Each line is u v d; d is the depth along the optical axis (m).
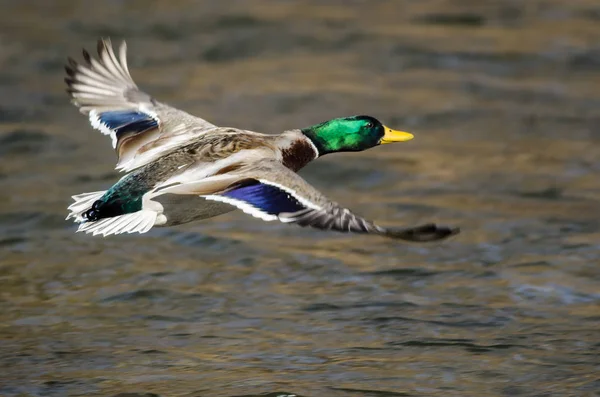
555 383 10.41
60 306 12.20
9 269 13.12
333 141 10.09
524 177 15.81
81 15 22.53
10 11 22.78
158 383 10.45
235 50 20.75
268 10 22.91
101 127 10.00
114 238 14.06
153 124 9.90
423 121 17.83
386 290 12.55
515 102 18.58
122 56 10.57
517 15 22.50
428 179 15.84
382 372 10.66
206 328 11.69
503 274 12.91
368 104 18.36
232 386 10.37
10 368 10.77
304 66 20.05
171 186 8.61
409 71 19.84
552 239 13.80
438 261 13.30
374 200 15.16
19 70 19.80
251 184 8.41
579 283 12.62
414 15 22.56
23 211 14.66
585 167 16.14
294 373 10.65
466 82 19.36
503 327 11.61
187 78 19.44
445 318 11.84
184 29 21.70
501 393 10.23
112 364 10.88
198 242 13.94
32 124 17.78
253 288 12.66
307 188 8.31
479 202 15.00
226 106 18.16
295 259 13.42
